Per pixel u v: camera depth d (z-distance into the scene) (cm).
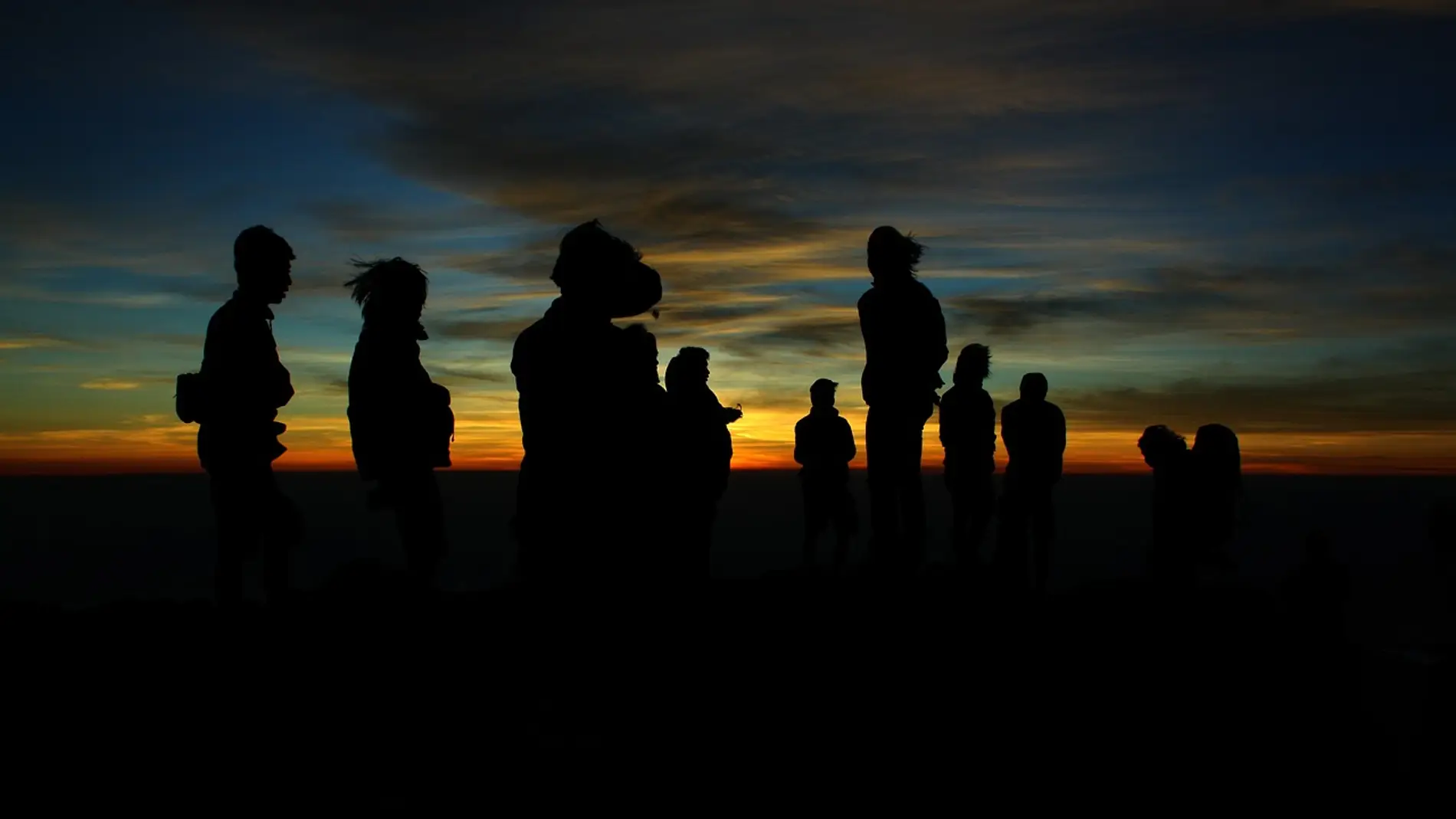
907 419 698
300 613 550
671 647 454
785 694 477
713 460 674
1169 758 434
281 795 373
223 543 543
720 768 405
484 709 443
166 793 371
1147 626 574
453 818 358
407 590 566
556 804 371
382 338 561
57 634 532
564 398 447
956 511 782
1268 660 512
